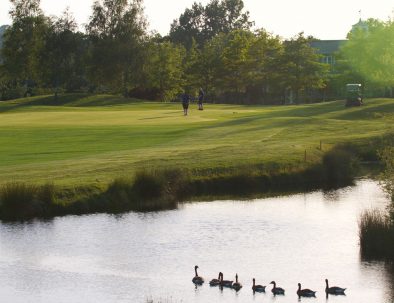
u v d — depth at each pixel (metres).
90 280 31.92
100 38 162.38
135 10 162.50
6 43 160.88
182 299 29.55
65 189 45.44
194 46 180.38
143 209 45.47
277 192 52.47
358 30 143.12
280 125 83.50
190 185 51.38
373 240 35.75
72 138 71.94
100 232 39.56
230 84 158.00
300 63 152.62
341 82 145.50
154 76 162.38
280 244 37.53
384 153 41.19
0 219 42.06
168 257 35.12
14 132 76.25
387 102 106.44
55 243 37.34
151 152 61.47
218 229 40.56
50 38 161.12
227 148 63.94
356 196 51.00
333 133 76.31
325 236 39.12
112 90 171.62
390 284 31.33
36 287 31.09
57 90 164.88
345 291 30.48
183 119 91.00
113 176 49.69
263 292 30.33
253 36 163.38
